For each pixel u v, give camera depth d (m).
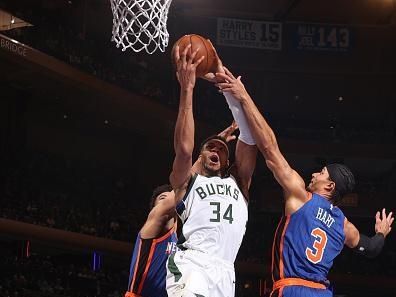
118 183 32.19
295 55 36.22
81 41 28.64
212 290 4.97
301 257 5.39
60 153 30.92
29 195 26.22
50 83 26.89
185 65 5.13
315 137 37.31
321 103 38.50
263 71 36.94
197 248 5.04
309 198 5.50
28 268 23.95
